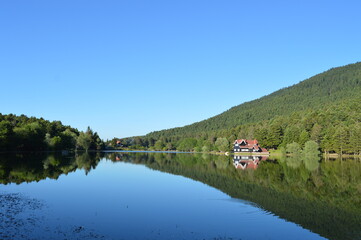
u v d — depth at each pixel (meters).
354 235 20.73
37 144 119.56
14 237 18.02
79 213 24.59
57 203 27.98
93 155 120.25
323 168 66.25
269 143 145.75
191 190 36.62
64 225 21.05
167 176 50.81
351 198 33.09
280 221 23.67
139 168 65.31
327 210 27.50
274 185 41.47
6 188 34.78
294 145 123.69
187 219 23.62
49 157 92.25
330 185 41.94
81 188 36.69
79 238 18.47
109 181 43.47
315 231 21.45
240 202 30.09
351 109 151.12
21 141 107.31
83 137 163.38
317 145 115.75
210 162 87.56
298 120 155.75
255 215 25.27
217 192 35.41
